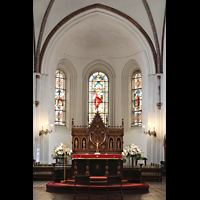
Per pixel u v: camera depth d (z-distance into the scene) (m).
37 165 17.36
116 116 22.80
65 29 19.41
